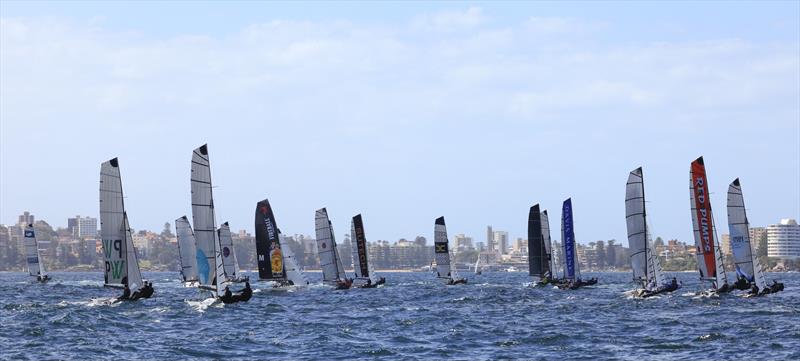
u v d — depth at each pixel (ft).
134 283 274.57
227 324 216.74
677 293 327.06
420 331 204.13
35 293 386.11
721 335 185.16
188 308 256.93
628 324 214.69
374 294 358.43
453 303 300.20
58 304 278.05
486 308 274.57
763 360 155.63
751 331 192.34
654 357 161.68
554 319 231.30
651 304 273.75
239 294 271.49
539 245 430.61
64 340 185.57
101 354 167.12
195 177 256.52
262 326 212.64
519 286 451.12
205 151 256.93
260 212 367.86
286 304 289.33
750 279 297.94
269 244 367.86
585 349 172.76
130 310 250.78
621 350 170.71
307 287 378.73
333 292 372.79
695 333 192.24
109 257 267.18
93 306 265.95
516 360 160.66
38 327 207.31
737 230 297.74
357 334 197.77
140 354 167.22
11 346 177.27
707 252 303.68
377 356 165.48
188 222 434.71
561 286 402.31
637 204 305.73
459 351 171.73
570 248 405.18
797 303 270.67
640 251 306.55
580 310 258.98
